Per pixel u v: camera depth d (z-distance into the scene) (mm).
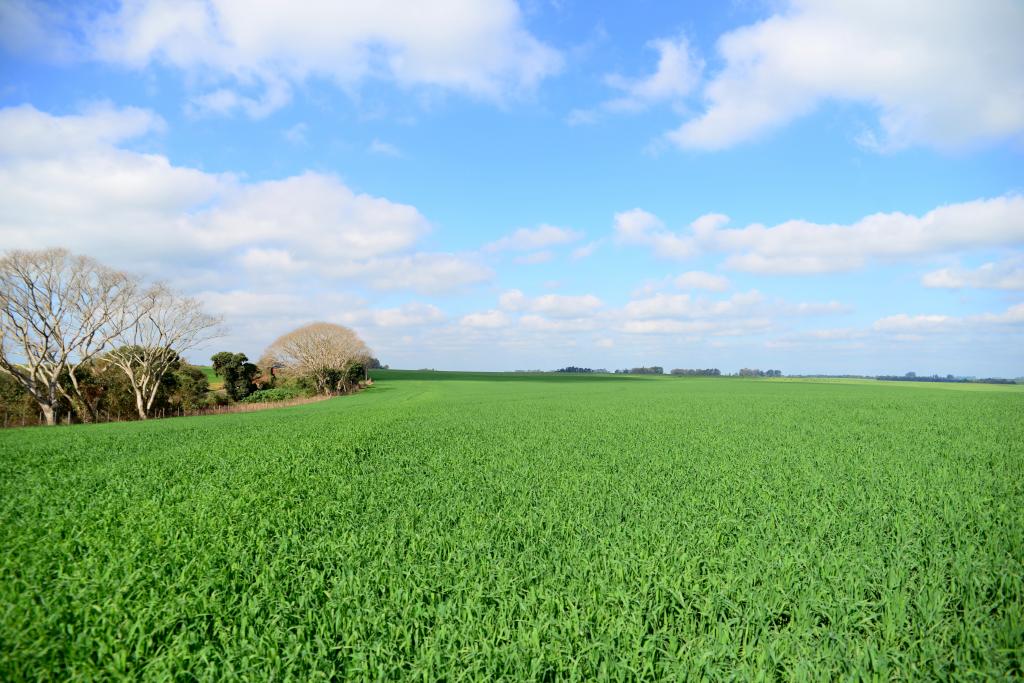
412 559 5832
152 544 6461
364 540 6508
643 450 14164
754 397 41438
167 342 48344
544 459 12820
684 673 3688
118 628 4320
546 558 5895
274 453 14484
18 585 5203
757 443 15367
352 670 3689
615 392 52406
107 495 9648
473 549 6129
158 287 46781
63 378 44219
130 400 49500
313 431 20203
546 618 4383
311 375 77750
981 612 4469
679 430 18844
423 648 3965
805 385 73062
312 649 4031
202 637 4223
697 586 4965
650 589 5035
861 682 3598
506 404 34625
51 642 4133
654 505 8203
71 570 5695
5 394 41531
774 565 5551
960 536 6496
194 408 55219
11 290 38438
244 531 7059
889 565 5586
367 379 101625
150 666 3799
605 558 5820
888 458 12711
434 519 7508
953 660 3850
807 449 14125
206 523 7438
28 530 7148
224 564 5734
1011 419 22812
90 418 44594
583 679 3715
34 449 17109
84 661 3896
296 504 8602
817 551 5984
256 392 70688
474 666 3711
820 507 8055
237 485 10219
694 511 7816
